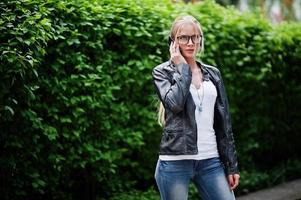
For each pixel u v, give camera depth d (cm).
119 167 596
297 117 818
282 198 645
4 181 484
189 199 608
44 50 454
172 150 361
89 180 563
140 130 589
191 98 364
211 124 372
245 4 1395
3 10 455
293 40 775
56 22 491
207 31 643
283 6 1255
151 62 573
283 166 768
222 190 367
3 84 431
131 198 564
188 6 656
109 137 552
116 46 565
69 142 521
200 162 367
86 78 514
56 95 500
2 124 463
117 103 574
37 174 488
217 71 389
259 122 757
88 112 530
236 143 738
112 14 537
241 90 718
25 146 480
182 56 379
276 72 755
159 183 371
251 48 698
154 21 579
